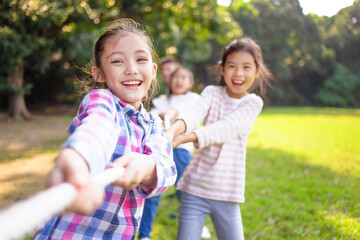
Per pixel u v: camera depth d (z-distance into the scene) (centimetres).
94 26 868
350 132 977
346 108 2675
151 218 253
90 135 79
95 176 68
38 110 1334
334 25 2444
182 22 987
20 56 915
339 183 420
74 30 948
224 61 206
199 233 188
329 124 1215
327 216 305
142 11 898
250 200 344
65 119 1078
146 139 127
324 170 491
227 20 1037
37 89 1440
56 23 859
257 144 712
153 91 172
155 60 159
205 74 2261
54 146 602
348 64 2769
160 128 139
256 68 203
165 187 110
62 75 1341
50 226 110
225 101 206
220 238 191
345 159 575
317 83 2848
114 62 122
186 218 187
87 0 770
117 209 114
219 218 188
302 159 564
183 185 198
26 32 889
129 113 123
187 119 188
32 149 569
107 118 99
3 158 493
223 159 189
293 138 824
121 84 122
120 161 89
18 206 39
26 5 777
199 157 196
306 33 2481
